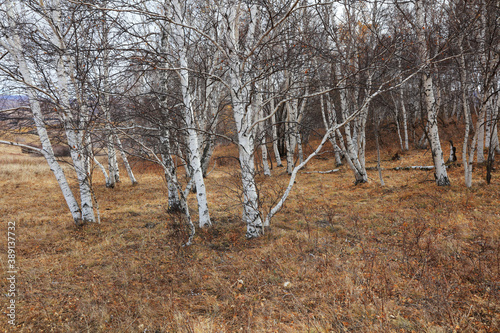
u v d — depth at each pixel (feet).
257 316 12.70
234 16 21.99
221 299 14.69
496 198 27.81
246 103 22.91
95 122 24.39
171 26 28.09
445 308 11.78
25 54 23.62
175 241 22.06
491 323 10.85
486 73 30.50
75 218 28.19
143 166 71.72
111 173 51.85
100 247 22.75
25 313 13.99
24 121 25.59
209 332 11.44
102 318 13.26
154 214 33.04
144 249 22.16
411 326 11.08
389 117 98.58
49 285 16.79
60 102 25.26
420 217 24.63
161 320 13.09
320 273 16.12
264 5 19.22
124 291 15.78
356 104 39.91
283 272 16.78
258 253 19.88
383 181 43.32
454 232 20.76
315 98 55.88
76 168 28.17
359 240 21.48
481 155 46.52
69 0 15.97
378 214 28.04
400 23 33.86
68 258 20.81
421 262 16.62
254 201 23.08
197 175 25.29
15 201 39.93
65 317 13.76
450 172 45.80
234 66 22.45
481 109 31.22
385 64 24.48
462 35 28.25
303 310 12.76
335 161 72.90
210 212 32.96
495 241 18.28
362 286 14.30
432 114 34.96
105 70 22.21
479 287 13.53
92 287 16.24
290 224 27.20
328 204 34.19
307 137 94.68
